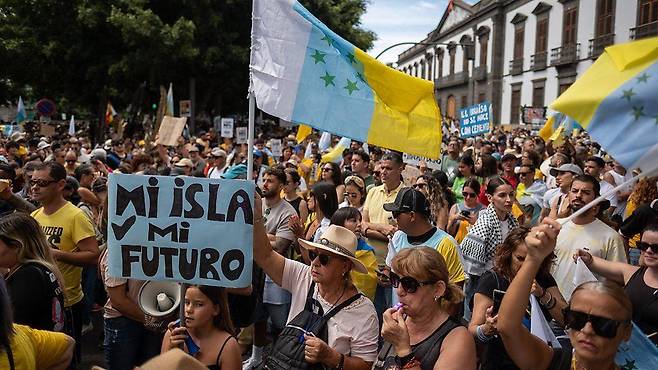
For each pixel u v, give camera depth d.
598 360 2.56
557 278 4.76
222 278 3.50
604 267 4.17
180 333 3.46
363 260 5.06
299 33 4.44
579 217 4.76
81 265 5.07
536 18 40.25
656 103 2.76
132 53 26.83
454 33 58.16
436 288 3.03
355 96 4.50
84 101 31.81
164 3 28.39
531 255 2.84
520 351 2.93
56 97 34.56
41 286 3.78
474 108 15.80
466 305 5.52
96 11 26.56
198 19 28.23
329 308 3.62
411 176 8.73
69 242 5.09
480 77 49.50
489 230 5.53
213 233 3.52
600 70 2.96
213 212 3.53
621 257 4.66
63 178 5.14
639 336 2.83
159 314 3.79
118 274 3.60
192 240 3.54
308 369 3.46
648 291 3.67
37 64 29.12
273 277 3.96
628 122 2.80
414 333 3.07
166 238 3.56
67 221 5.08
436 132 4.59
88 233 5.12
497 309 3.42
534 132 29.92
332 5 32.69
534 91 40.84
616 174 8.28
